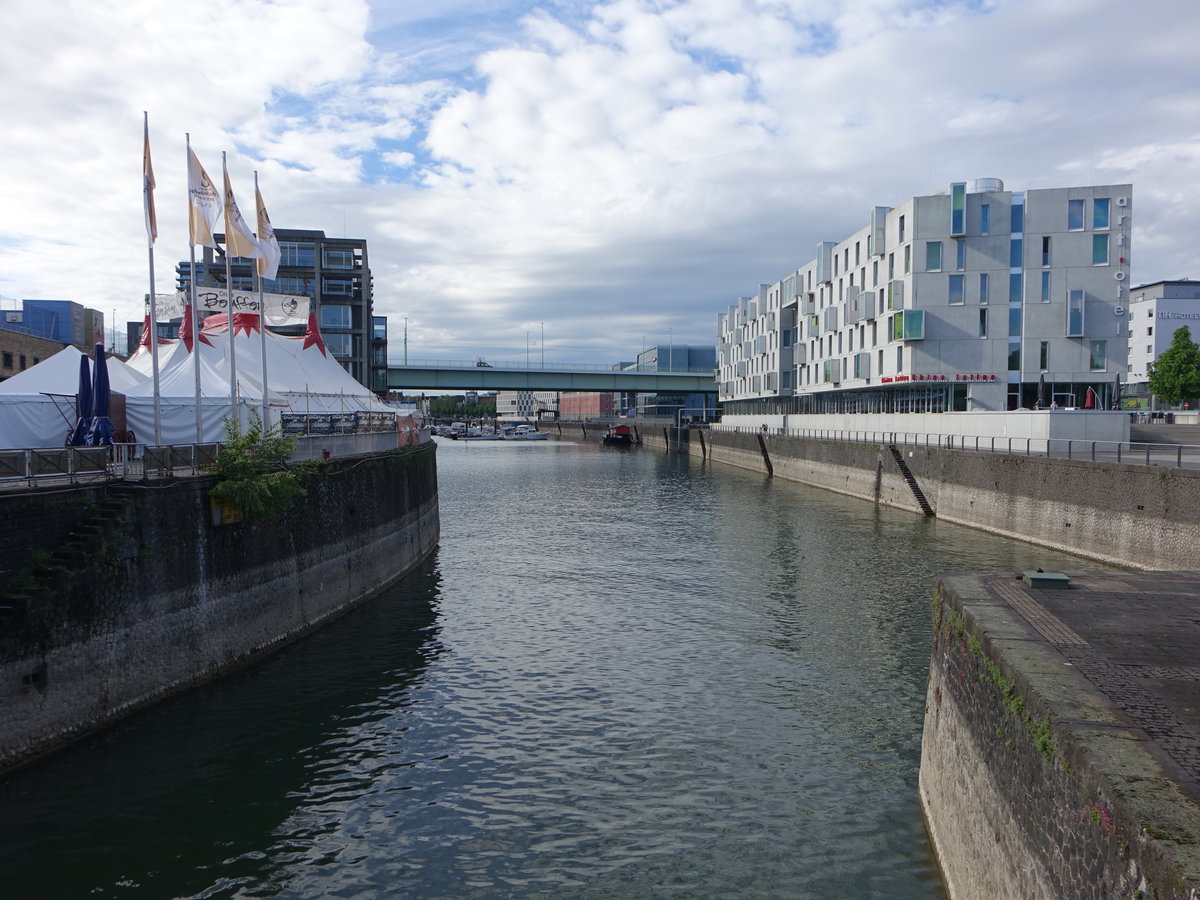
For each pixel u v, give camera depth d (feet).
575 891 39.09
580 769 51.34
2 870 39.93
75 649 51.55
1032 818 27.50
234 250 82.07
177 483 60.95
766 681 66.13
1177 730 26.12
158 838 43.01
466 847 42.88
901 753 53.11
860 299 233.14
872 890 38.78
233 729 56.18
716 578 104.12
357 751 53.52
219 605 66.03
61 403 76.43
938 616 46.60
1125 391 313.53
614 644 76.18
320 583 82.58
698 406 564.71
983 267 196.03
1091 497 110.01
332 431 95.35
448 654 73.20
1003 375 196.24
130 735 54.08
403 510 110.11
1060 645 34.96
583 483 246.47
